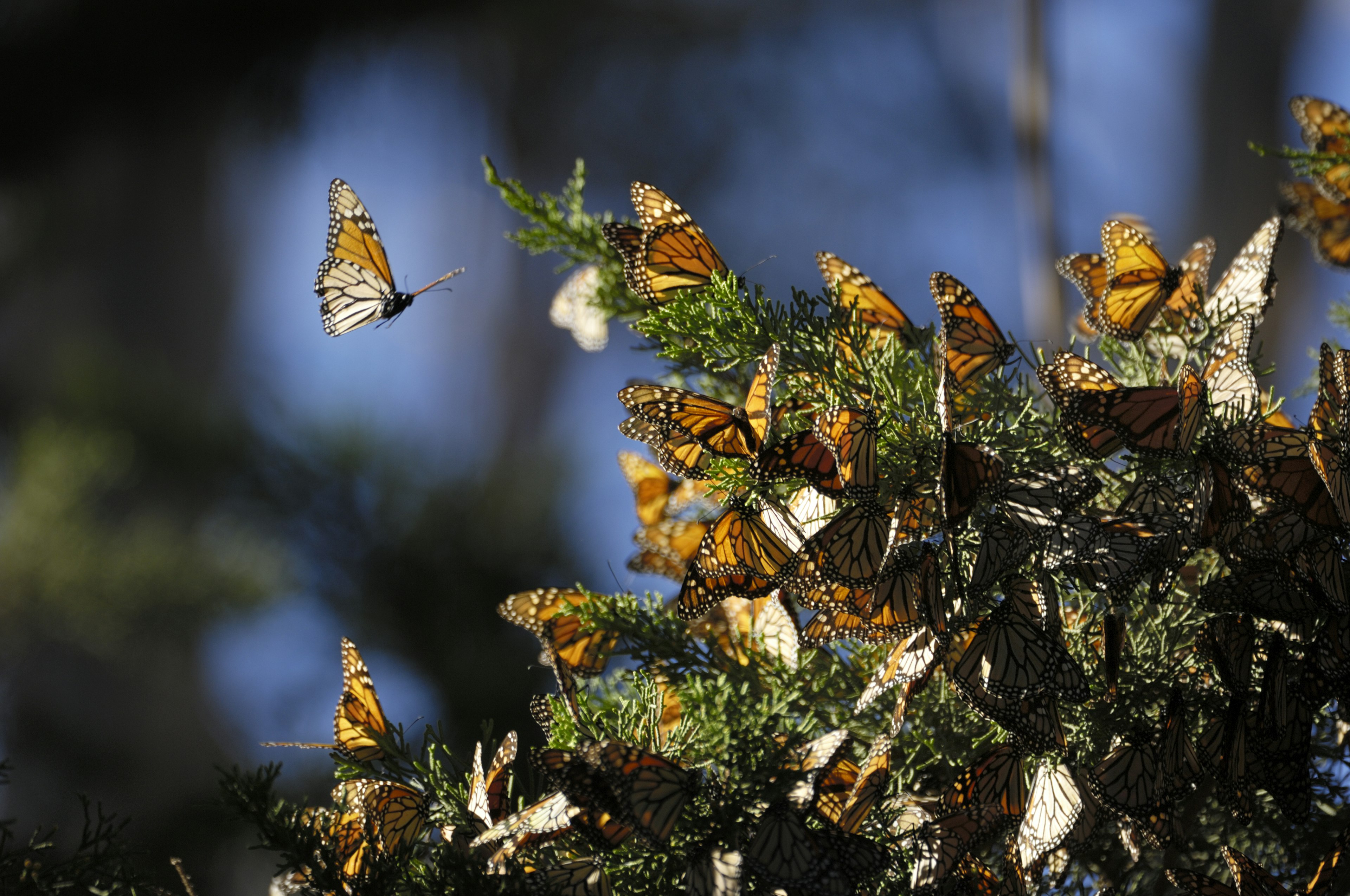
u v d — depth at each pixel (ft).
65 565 24.90
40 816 35.24
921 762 13.00
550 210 13.46
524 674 19.07
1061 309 15.74
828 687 13.03
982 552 12.78
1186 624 12.97
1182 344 13.15
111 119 24.66
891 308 13.17
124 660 34.96
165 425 24.23
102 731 36.04
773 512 12.94
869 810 12.83
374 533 20.31
